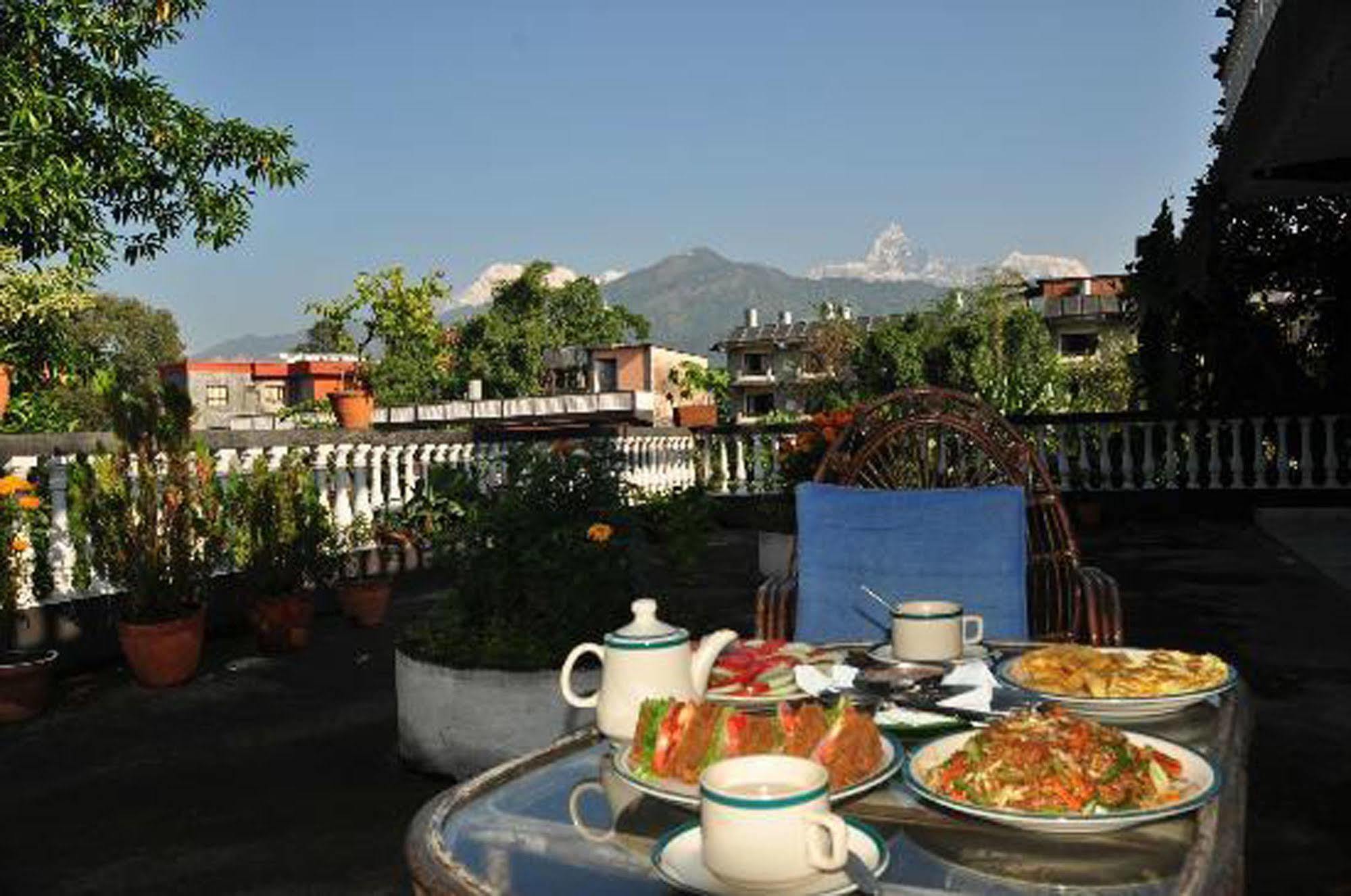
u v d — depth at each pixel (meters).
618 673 1.94
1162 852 1.51
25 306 12.45
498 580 4.48
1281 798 3.87
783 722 1.74
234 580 7.51
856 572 3.54
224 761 4.71
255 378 57.81
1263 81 6.77
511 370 56.38
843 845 1.33
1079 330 54.19
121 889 3.39
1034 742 1.66
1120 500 13.75
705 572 10.10
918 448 4.12
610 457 4.92
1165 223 14.20
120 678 6.30
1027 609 3.54
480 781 1.88
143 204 15.95
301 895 3.30
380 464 9.86
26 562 6.24
